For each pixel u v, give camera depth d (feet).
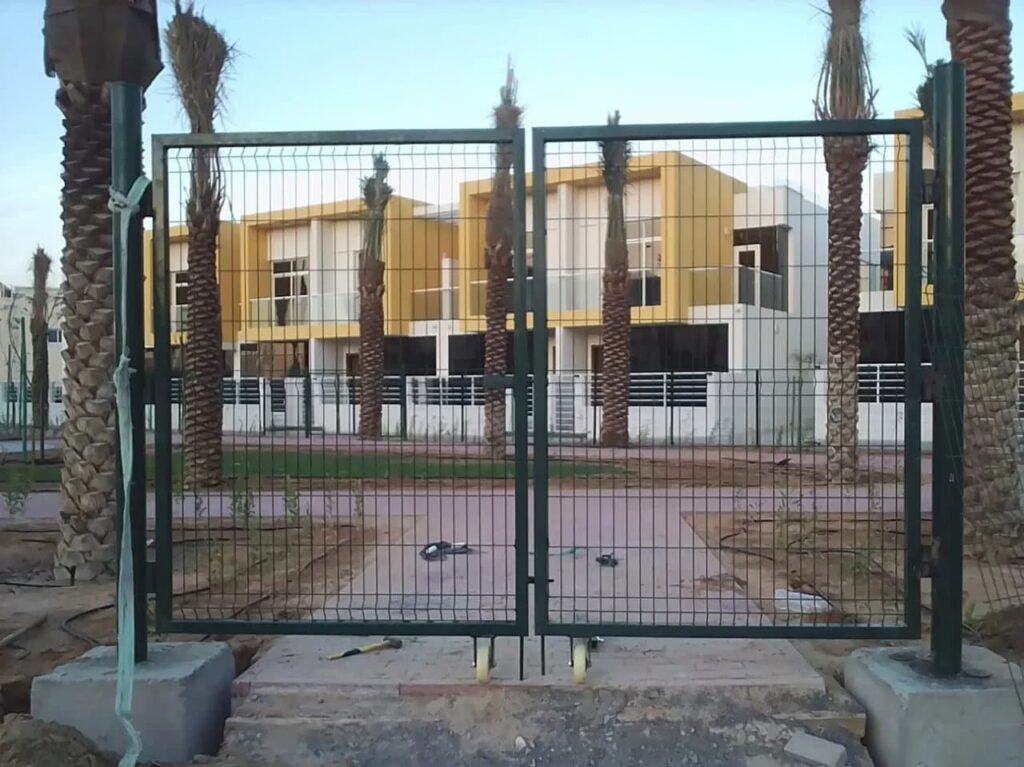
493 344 49.55
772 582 21.16
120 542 13.53
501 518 32.30
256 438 21.76
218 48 44.55
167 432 14.65
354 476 30.91
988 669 13.85
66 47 20.77
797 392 23.04
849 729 13.62
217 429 30.66
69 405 24.66
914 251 13.82
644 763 13.03
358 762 13.20
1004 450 24.68
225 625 14.64
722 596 19.69
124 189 13.99
